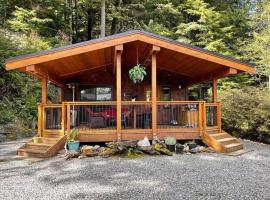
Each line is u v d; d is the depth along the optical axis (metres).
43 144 8.74
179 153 8.56
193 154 8.54
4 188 5.32
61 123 9.51
